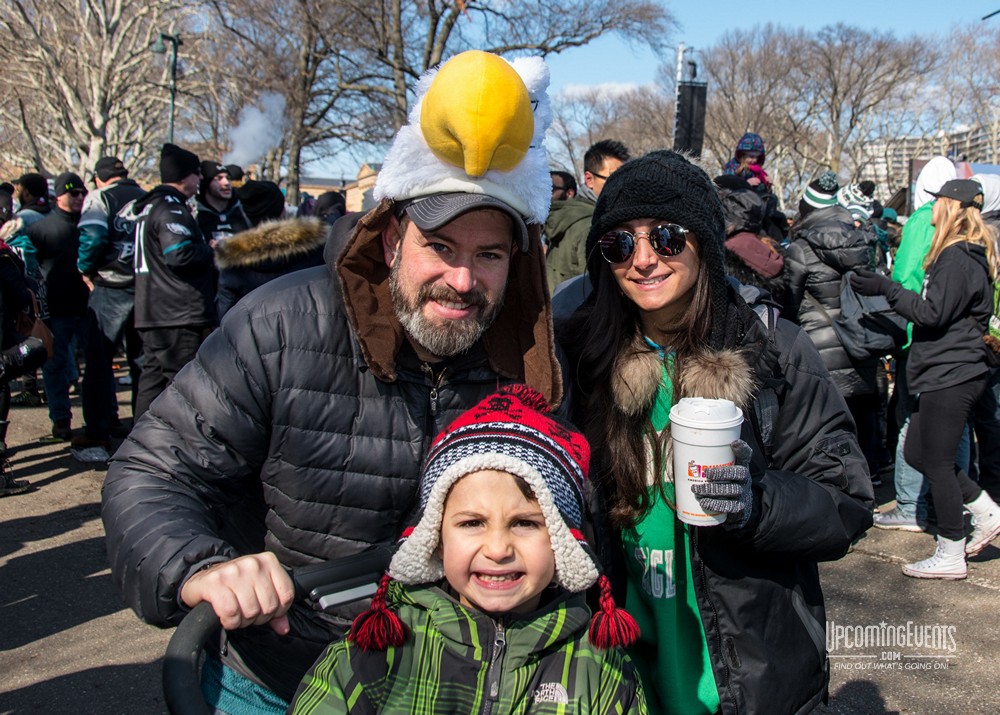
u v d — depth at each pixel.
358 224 1.54
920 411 4.27
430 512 1.36
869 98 44.97
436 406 1.66
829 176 4.96
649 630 1.89
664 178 1.77
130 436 1.59
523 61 1.66
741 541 1.67
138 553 1.35
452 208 1.43
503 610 1.37
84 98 29.55
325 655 1.41
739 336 1.85
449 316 1.54
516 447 1.37
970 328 4.08
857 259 4.82
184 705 1.10
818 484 1.78
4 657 3.53
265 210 6.52
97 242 6.22
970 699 3.21
